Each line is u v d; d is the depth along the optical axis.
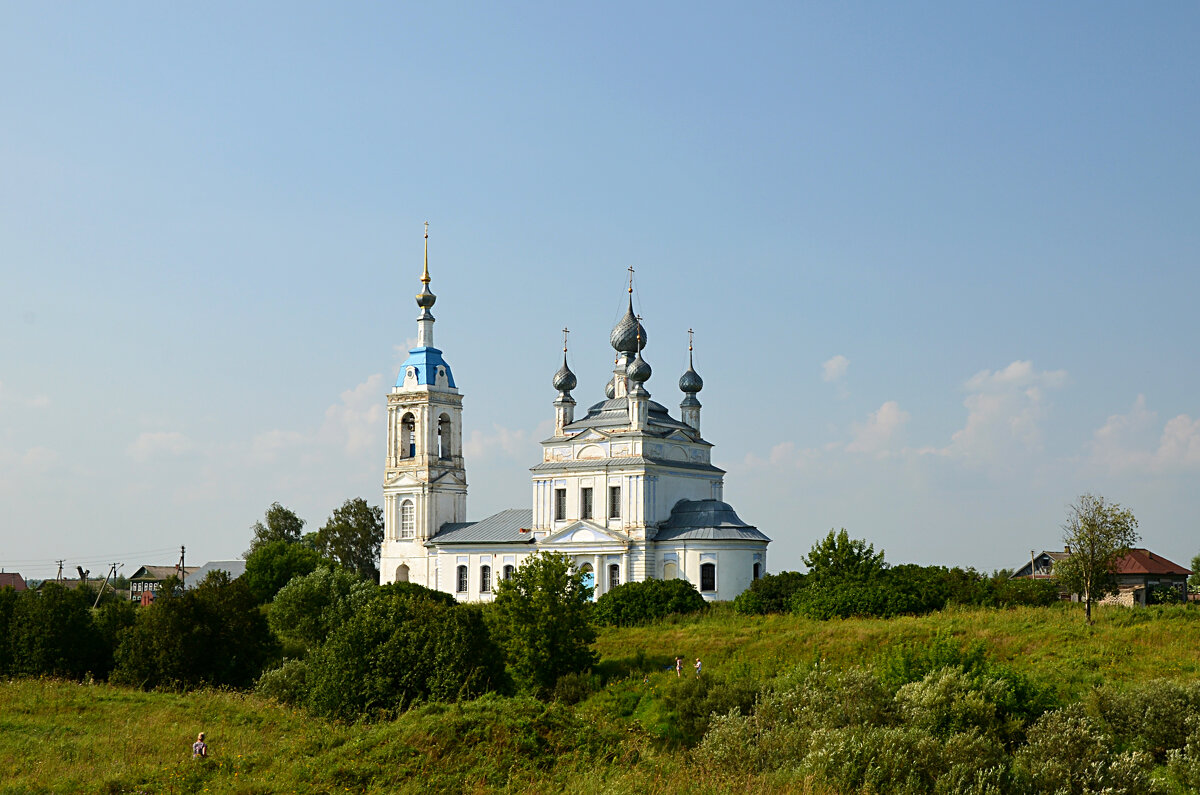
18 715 63.84
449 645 66.00
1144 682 58.81
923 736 46.31
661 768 42.53
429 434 137.75
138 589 188.88
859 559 97.81
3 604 84.88
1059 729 47.78
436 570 132.25
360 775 41.84
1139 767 45.53
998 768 44.09
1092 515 81.62
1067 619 79.81
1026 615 82.44
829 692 52.69
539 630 74.88
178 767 46.91
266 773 44.47
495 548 126.81
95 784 46.03
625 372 129.75
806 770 43.34
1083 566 80.94
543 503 123.25
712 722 52.09
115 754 53.12
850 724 48.94
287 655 86.06
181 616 78.62
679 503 121.12
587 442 121.62
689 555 113.12
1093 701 54.53
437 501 137.25
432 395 138.12
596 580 117.44
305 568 140.75
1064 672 65.19
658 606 96.44
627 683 72.06
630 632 90.62
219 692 74.25
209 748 53.94
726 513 117.06
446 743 43.56
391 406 140.12
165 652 77.19
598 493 119.25
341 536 163.00
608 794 38.44
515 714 45.56
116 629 85.00
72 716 63.72
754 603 95.50
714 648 80.56
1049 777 44.84
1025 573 128.50
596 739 44.94
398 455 139.25
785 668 70.19
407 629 67.19
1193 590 117.94
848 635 79.19
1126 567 108.31
